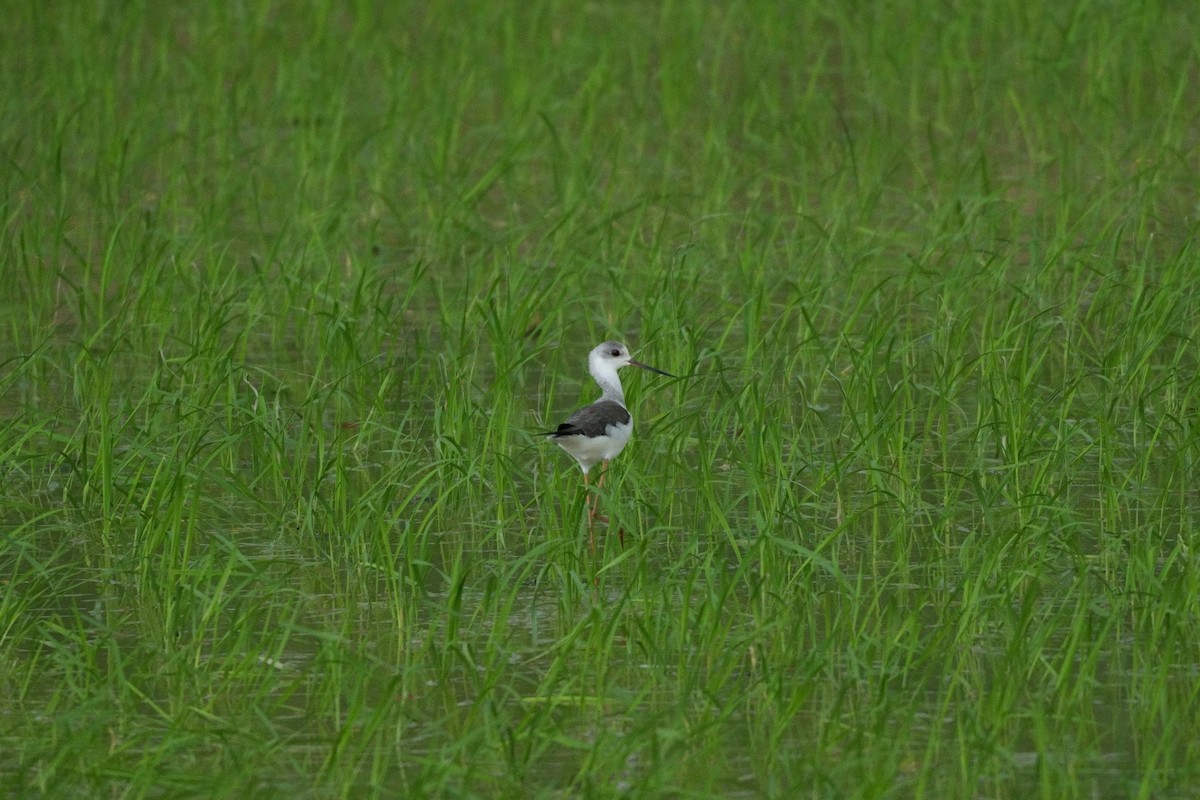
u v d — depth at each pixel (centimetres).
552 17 3200
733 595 1297
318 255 2136
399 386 1752
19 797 1026
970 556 1339
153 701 1151
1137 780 1022
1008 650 1145
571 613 1262
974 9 3077
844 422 1662
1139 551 1277
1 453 1530
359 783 1041
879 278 2070
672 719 1105
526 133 2555
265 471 1544
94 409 1708
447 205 2319
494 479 1565
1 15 3212
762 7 3114
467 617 1285
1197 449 1544
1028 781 1027
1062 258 2027
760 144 2608
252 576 1256
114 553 1421
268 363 1895
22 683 1185
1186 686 1134
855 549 1394
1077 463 1561
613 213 2284
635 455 1586
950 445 1622
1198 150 2528
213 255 2127
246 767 1044
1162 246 2130
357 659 1150
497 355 1725
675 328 1789
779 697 1090
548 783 1038
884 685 1109
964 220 2136
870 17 3017
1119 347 1717
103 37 3078
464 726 1098
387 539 1334
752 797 1016
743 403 1639
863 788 1002
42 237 2266
